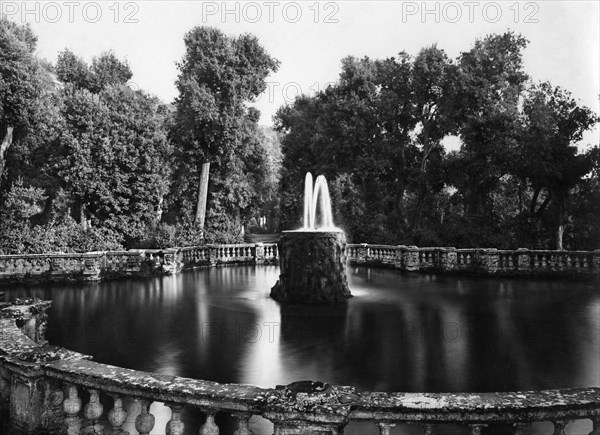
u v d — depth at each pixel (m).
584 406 3.40
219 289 17.11
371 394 3.58
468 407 3.36
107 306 13.71
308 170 38.34
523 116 28.77
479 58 30.80
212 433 3.79
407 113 34.47
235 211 37.97
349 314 12.30
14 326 5.93
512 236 26.86
